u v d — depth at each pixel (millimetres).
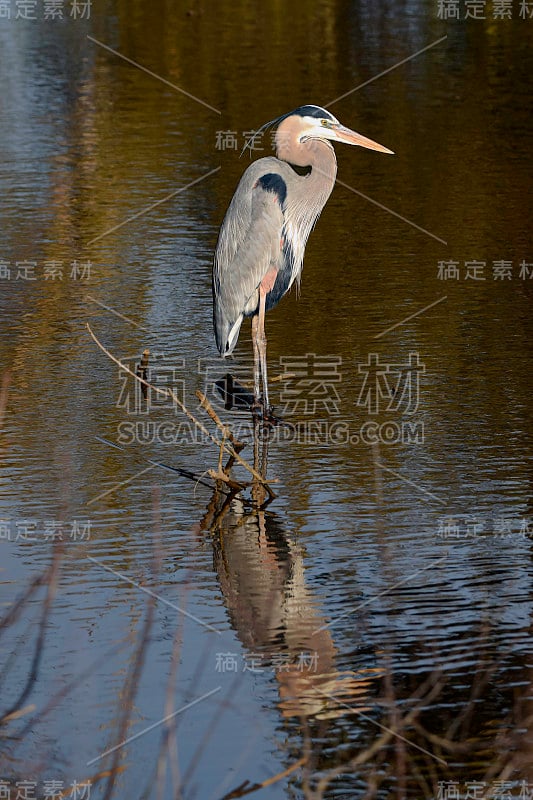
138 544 9445
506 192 20750
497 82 29531
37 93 30250
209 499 10328
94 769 6605
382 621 8141
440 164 22672
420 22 39031
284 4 44125
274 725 7000
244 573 8906
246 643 7910
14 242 18734
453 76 30344
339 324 15023
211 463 11195
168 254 18156
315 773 6543
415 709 7113
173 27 39906
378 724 6984
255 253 12820
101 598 8578
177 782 5938
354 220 19578
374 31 37625
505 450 11172
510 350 13914
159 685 7445
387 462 11023
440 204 20234
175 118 26875
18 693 7336
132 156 23859
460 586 8641
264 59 33375
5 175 22578
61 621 8234
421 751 6699
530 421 11852
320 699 7230
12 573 8953
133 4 45938
